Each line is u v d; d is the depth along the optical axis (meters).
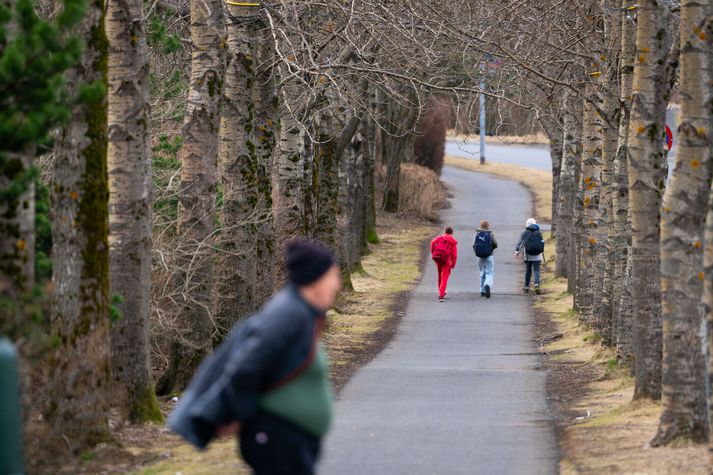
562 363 44.56
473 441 24.83
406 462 22.09
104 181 23.91
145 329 28.47
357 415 29.34
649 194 29.64
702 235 23.70
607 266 46.00
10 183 19.42
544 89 48.03
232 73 41.50
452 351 49.97
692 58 23.03
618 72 45.47
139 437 25.59
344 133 69.19
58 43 18.52
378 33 43.28
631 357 38.38
